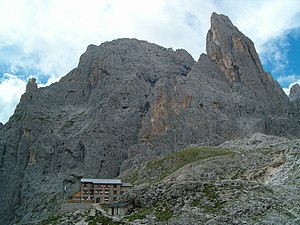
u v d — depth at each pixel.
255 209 152.38
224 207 158.12
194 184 179.12
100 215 189.00
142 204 185.50
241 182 177.88
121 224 169.25
